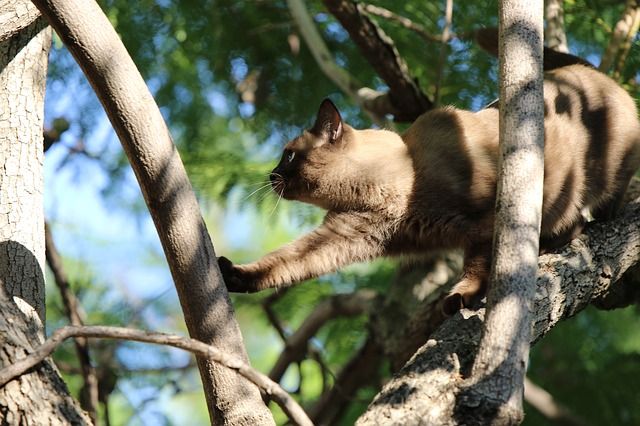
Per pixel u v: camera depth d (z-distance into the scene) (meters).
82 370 10.90
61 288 11.39
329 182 10.16
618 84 10.78
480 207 9.50
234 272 9.26
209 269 7.18
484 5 13.73
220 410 7.04
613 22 13.70
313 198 10.45
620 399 13.64
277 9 14.63
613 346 14.02
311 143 10.32
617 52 12.51
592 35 13.76
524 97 7.13
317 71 14.65
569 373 13.88
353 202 10.03
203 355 6.15
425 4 14.06
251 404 7.07
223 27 14.38
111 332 6.06
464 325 7.70
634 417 13.55
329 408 13.03
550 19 11.97
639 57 13.07
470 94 13.93
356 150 10.11
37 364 6.18
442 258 12.20
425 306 11.77
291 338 13.05
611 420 13.59
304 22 13.15
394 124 13.33
